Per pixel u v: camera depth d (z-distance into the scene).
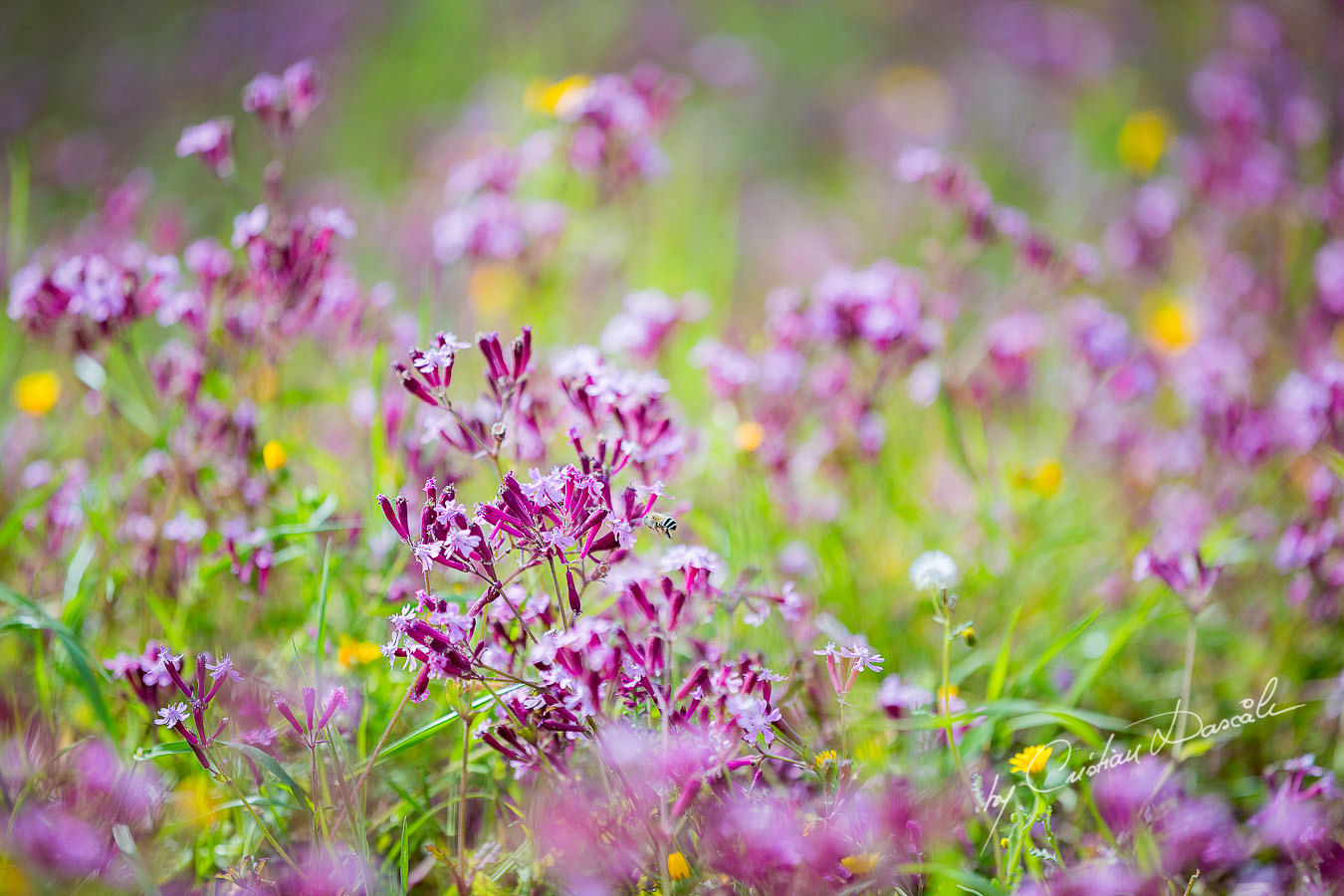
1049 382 4.14
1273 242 4.56
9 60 7.75
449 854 2.20
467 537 1.87
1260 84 5.99
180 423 2.84
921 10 8.53
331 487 2.91
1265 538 3.35
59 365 3.56
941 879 1.98
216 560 2.63
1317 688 2.85
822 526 3.13
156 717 2.03
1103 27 7.98
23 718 2.46
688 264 4.61
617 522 1.92
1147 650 3.09
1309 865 2.19
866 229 6.04
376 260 4.94
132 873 2.02
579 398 2.15
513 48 6.75
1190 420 3.90
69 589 2.59
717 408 3.32
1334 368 3.06
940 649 2.88
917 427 4.01
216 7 8.38
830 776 2.10
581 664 1.86
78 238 4.14
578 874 2.05
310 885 1.93
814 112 7.49
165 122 7.29
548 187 4.34
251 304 2.89
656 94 3.64
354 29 8.13
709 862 1.95
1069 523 3.57
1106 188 5.89
